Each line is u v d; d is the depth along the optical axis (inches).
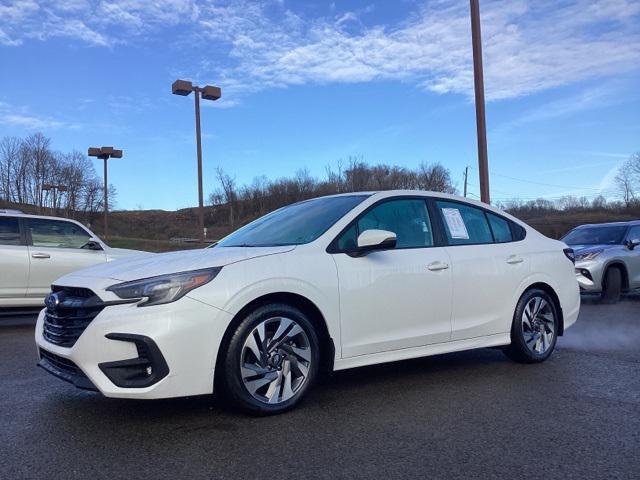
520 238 223.9
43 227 355.3
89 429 145.9
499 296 206.7
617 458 128.9
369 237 167.9
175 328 138.9
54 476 118.6
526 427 148.5
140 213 3393.2
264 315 151.6
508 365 217.5
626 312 372.8
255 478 118.0
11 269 335.3
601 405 167.0
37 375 204.5
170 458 127.6
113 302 141.0
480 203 220.8
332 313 164.4
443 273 190.7
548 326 223.1
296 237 178.9
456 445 136.1
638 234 444.8
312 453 130.7
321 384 188.9
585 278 413.1
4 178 2591.0
